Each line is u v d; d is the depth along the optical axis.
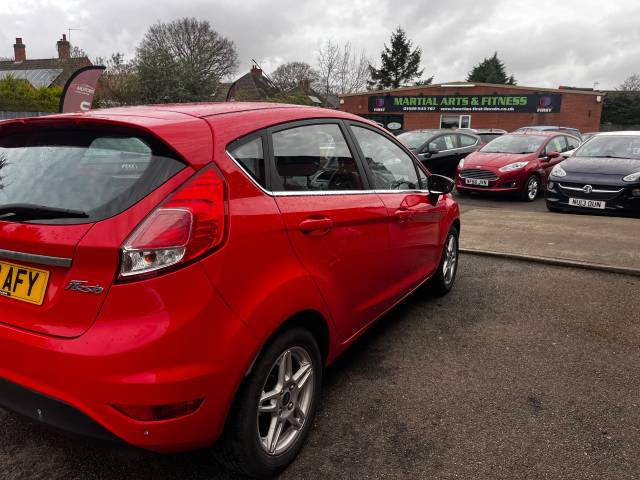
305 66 54.91
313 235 2.31
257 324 1.93
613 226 7.14
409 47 55.59
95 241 1.69
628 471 2.23
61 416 1.76
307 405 2.35
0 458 2.31
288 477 2.20
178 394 1.71
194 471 2.24
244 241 1.90
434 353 3.39
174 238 1.69
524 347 3.46
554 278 4.94
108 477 2.20
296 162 2.36
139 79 30.53
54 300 1.78
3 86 26.05
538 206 10.34
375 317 3.13
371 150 3.14
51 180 1.92
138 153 1.86
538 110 30.23
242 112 2.23
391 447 2.40
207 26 41.66
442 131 12.93
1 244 1.88
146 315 1.67
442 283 4.35
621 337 3.61
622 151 9.09
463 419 2.63
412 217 3.43
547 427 2.55
